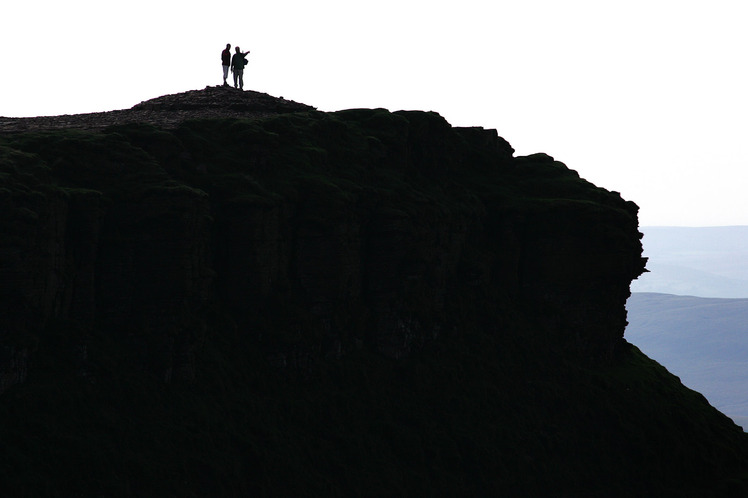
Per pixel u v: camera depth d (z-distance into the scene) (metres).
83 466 110.25
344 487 134.38
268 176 143.38
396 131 165.25
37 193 111.75
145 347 123.56
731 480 169.00
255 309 137.75
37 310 113.19
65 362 115.44
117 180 125.38
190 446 120.44
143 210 123.69
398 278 153.38
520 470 150.75
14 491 104.56
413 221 155.12
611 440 164.25
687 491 164.25
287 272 142.88
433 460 144.75
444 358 158.00
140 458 115.31
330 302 144.88
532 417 159.00
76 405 113.94
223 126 145.88
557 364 168.62
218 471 120.50
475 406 154.25
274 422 133.00
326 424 139.12
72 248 118.75
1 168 113.56
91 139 126.56
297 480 129.25
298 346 139.50
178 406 123.56
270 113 165.75
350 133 160.62
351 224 146.75
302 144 149.75
